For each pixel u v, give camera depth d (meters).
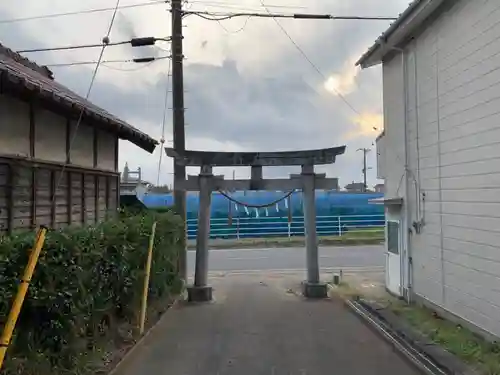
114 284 6.96
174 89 13.70
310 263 12.65
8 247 4.14
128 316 8.15
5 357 4.12
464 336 7.76
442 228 9.20
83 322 5.53
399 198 11.27
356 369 6.38
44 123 7.65
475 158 7.83
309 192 12.74
